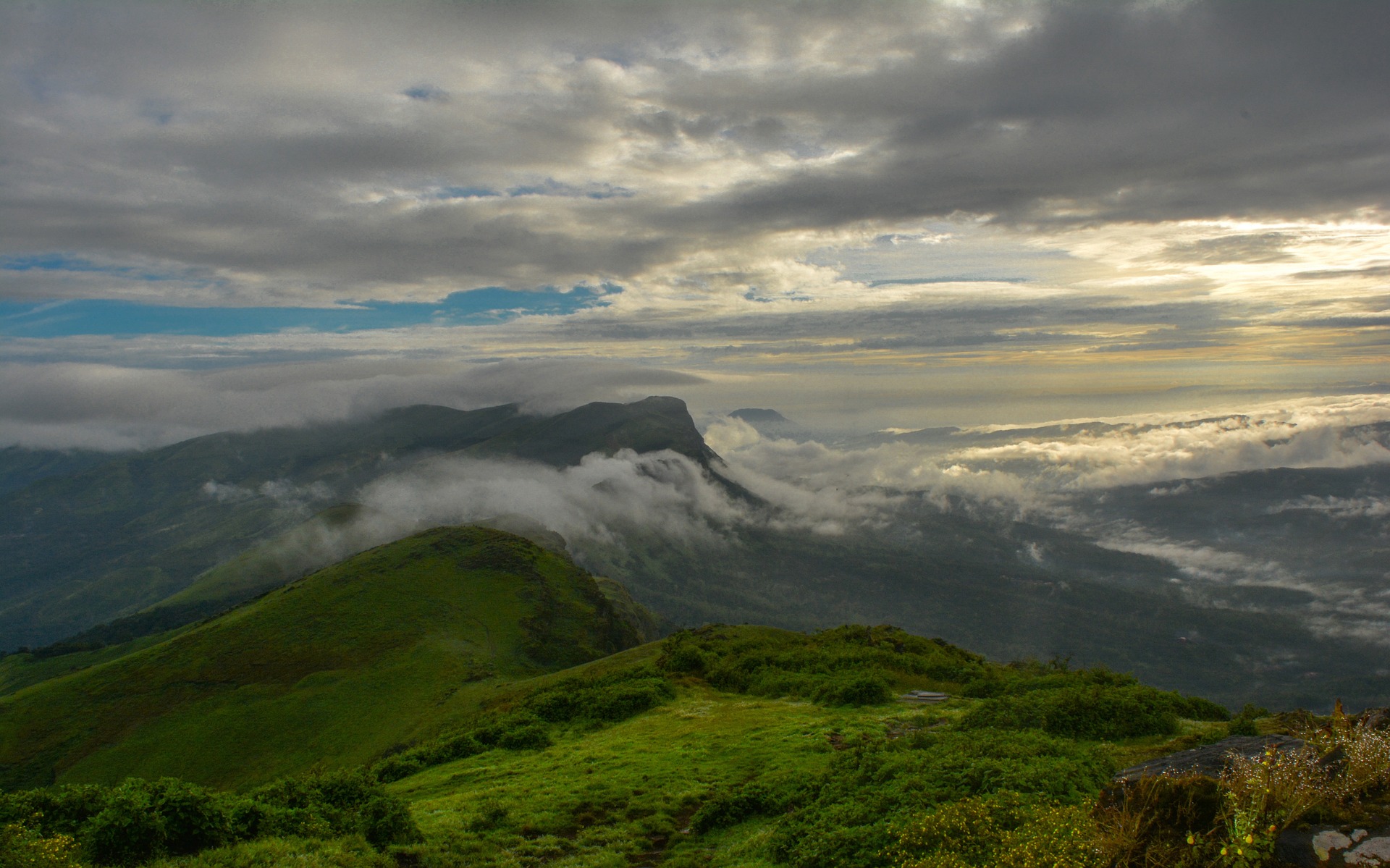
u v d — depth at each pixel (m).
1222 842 9.41
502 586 153.62
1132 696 27.23
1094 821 11.01
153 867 17.38
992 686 40.72
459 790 31.17
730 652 68.19
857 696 41.31
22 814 18.44
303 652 124.81
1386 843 8.51
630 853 21.19
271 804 22.50
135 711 111.69
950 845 13.00
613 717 45.09
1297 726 13.77
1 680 173.62
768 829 20.05
